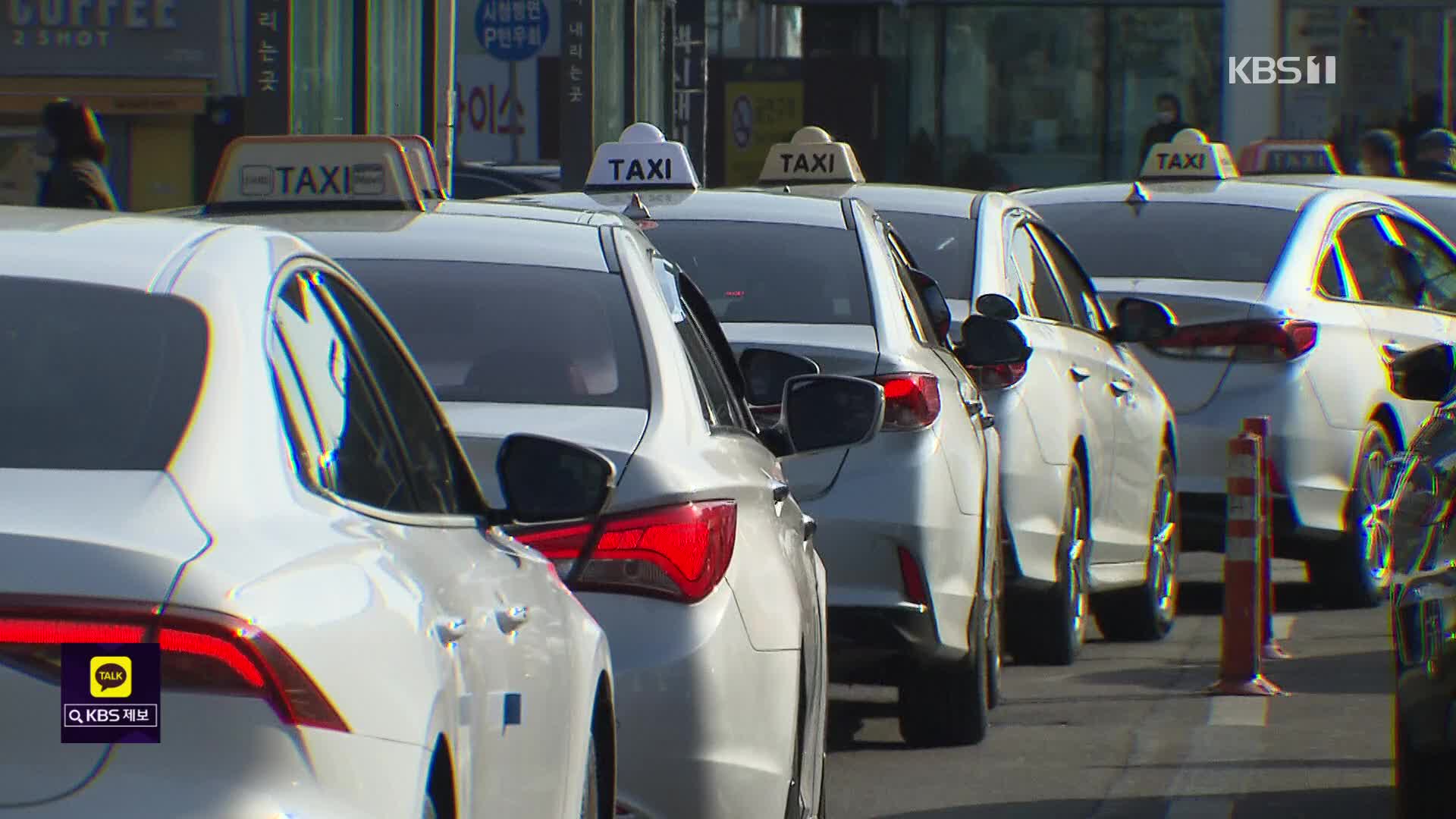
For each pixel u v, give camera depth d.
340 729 11.06
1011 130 121.19
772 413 28.81
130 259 12.74
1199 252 49.19
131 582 10.55
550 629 15.78
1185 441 47.62
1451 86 115.25
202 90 69.12
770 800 20.11
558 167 85.12
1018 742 32.44
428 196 29.59
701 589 18.89
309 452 12.55
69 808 10.34
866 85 121.81
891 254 33.44
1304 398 47.56
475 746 13.24
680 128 86.94
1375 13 115.38
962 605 30.33
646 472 18.95
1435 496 24.34
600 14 75.69
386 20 62.03
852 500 29.09
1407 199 64.69
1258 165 79.19
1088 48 120.31
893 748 32.06
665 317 21.84
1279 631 45.56
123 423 11.63
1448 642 23.20
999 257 38.50
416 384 16.03
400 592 12.33
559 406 20.08
